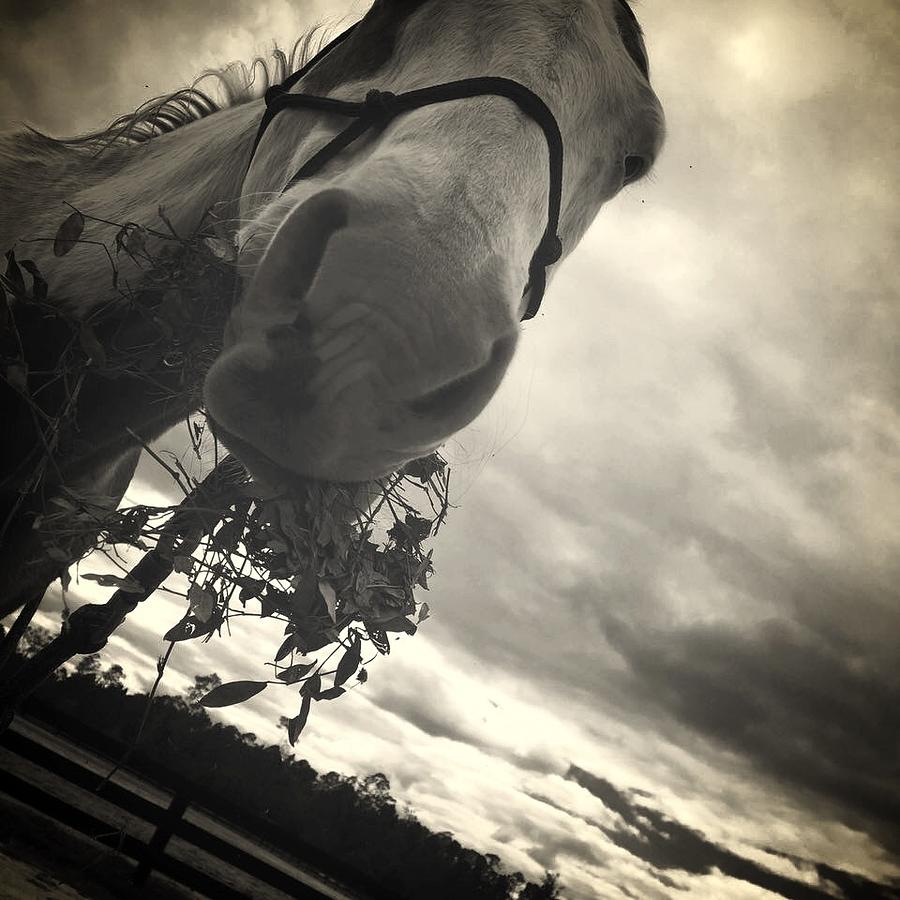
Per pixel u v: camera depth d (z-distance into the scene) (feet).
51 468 4.58
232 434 3.82
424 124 4.34
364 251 3.51
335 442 3.50
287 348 3.44
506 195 4.19
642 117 5.75
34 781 15.70
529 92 4.69
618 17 6.19
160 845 14.90
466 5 5.24
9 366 4.02
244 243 4.18
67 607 4.19
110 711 47.06
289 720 4.20
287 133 5.11
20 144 6.73
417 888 78.02
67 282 5.11
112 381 4.93
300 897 17.94
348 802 74.38
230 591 4.16
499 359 4.08
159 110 7.28
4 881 8.54
